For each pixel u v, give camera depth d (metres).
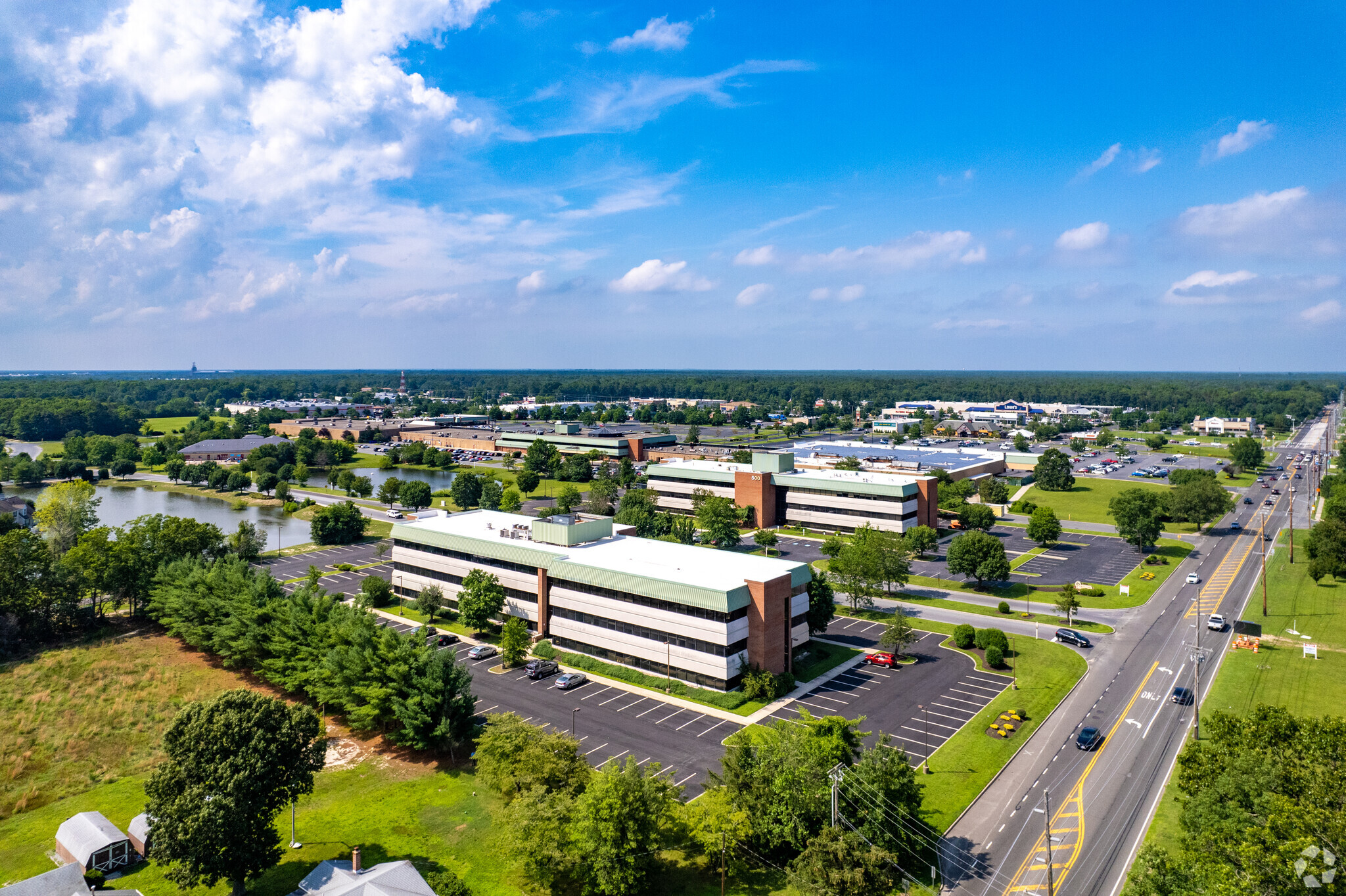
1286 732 52.12
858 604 116.38
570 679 86.44
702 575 90.56
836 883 48.22
